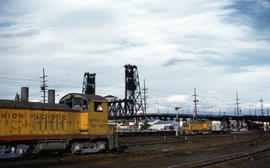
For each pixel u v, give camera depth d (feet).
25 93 75.10
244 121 540.93
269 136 201.67
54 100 81.10
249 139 162.61
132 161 64.59
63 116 72.08
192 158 70.85
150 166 57.26
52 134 68.85
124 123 280.72
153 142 128.98
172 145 112.78
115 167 56.18
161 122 379.55
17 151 61.52
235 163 64.28
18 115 63.05
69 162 60.85
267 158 73.46
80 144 73.67
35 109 66.33
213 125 275.59
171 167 54.39
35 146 66.59
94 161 61.77
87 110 75.82
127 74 399.24
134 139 151.12
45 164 57.41
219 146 107.65
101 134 78.95
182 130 232.12
